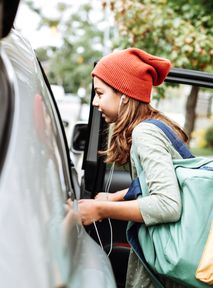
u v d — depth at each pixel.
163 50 6.54
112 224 3.38
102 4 6.87
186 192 2.31
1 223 1.17
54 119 1.99
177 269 2.24
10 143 1.31
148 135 2.39
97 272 1.65
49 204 1.39
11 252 1.15
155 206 2.27
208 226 2.27
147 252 2.37
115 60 2.54
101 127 3.37
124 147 2.55
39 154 1.43
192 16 6.66
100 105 2.59
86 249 1.79
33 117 1.49
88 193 3.41
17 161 1.29
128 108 2.54
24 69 1.71
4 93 1.40
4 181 1.24
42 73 2.08
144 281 2.50
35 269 1.17
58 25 25.61
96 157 3.37
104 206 2.32
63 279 1.33
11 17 1.71
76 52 24.55
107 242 3.38
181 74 3.26
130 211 2.31
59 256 1.36
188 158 2.49
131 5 6.54
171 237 2.29
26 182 1.29
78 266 1.60
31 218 1.24
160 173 2.31
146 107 2.57
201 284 2.23
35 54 2.07
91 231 3.36
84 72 23.09
